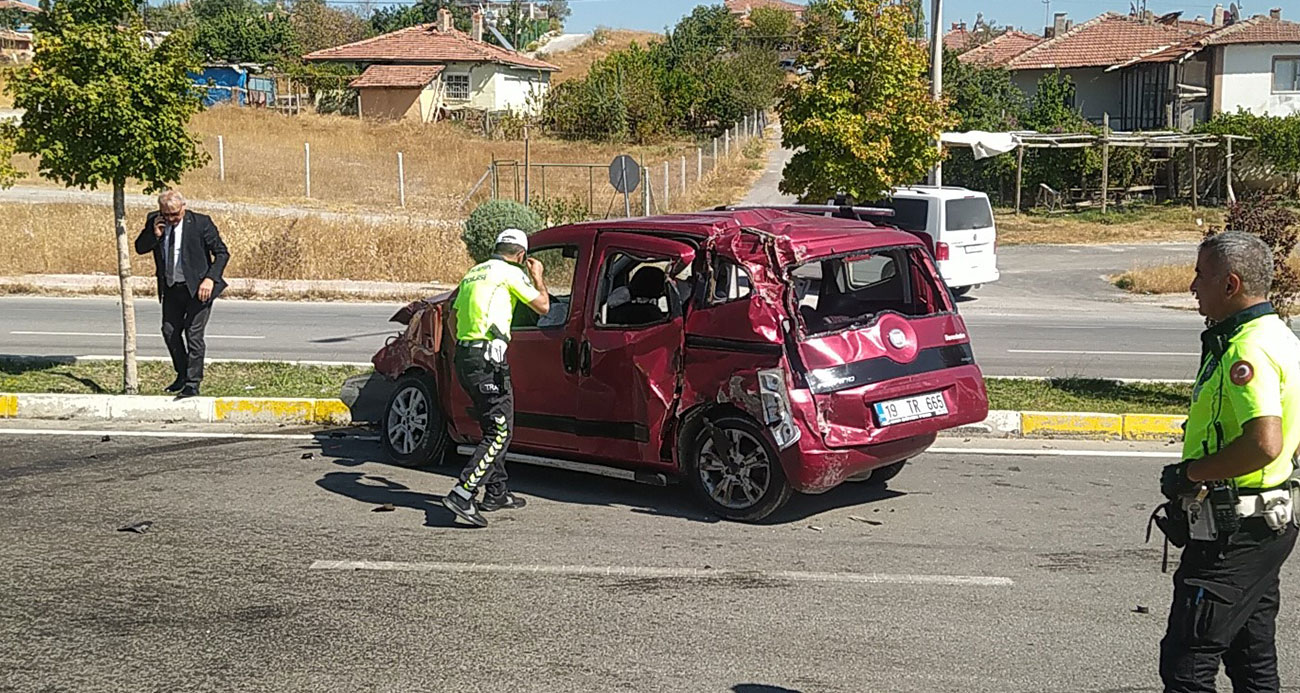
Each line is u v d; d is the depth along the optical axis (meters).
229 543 7.03
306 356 14.42
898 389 7.47
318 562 6.70
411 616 5.90
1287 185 41.12
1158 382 12.34
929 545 7.11
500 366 7.41
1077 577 6.55
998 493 8.32
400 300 21.50
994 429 10.25
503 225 23.08
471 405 8.50
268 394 10.98
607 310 8.06
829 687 5.10
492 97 61.28
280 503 7.89
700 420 7.65
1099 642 5.62
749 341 7.31
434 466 8.96
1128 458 9.44
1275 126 40.50
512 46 100.69
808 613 5.97
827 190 17.69
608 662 5.35
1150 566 6.74
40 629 5.69
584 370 8.01
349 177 39.75
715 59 66.31
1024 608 6.06
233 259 23.59
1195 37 49.69
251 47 74.25
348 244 24.50
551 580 6.43
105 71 10.48
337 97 61.44
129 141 10.52
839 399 7.27
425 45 61.69
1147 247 32.69
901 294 8.25
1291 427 4.04
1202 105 48.09
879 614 5.96
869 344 7.48
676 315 7.63
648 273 8.34
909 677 5.21
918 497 8.20
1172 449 9.77
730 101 57.97
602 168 44.62
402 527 7.40
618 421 7.89
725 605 6.07
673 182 40.62
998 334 17.47
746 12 107.44
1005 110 45.09
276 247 23.80
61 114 10.48
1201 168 41.59
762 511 7.46
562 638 5.62
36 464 8.82
